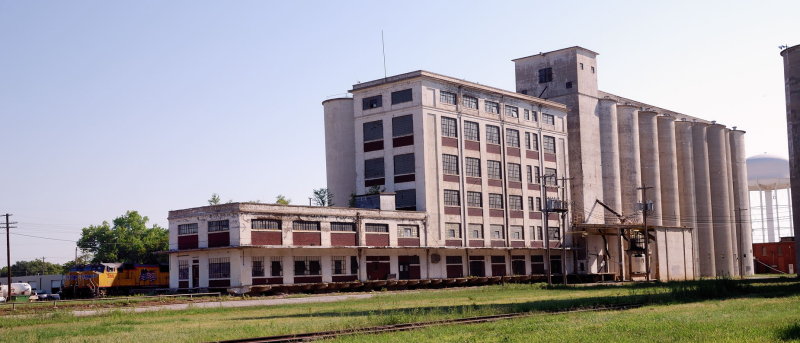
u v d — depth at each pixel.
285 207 64.31
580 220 92.00
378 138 78.62
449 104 78.81
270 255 63.44
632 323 28.06
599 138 96.25
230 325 33.16
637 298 44.41
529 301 46.81
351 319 33.53
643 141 100.94
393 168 77.25
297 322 33.53
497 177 83.19
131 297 60.09
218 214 63.22
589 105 95.19
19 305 50.31
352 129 83.88
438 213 76.19
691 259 99.50
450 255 77.69
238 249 61.47
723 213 110.75
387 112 78.12
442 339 24.38
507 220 83.31
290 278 64.50
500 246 82.25
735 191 116.94
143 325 34.56
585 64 95.50
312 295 59.50
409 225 73.75
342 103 84.25
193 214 65.62
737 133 117.94
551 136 90.81
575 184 92.94
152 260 115.88
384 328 28.22
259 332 28.25
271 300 53.56
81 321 37.91
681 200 106.31
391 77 78.00
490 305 42.22
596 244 93.12
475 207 80.06
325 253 67.31
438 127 77.06
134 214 119.25
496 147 83.50
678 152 107.25
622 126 98.81
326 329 28.81
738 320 28.59
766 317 29.62
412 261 74.19
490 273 81.62
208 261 64.12
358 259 69.50
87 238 116.88
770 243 119.81
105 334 30.14
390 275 71.94
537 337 24.25
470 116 80.75
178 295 58.97
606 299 44.78
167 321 36.78
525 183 86.44
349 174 83.25
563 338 23.83
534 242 86.75
